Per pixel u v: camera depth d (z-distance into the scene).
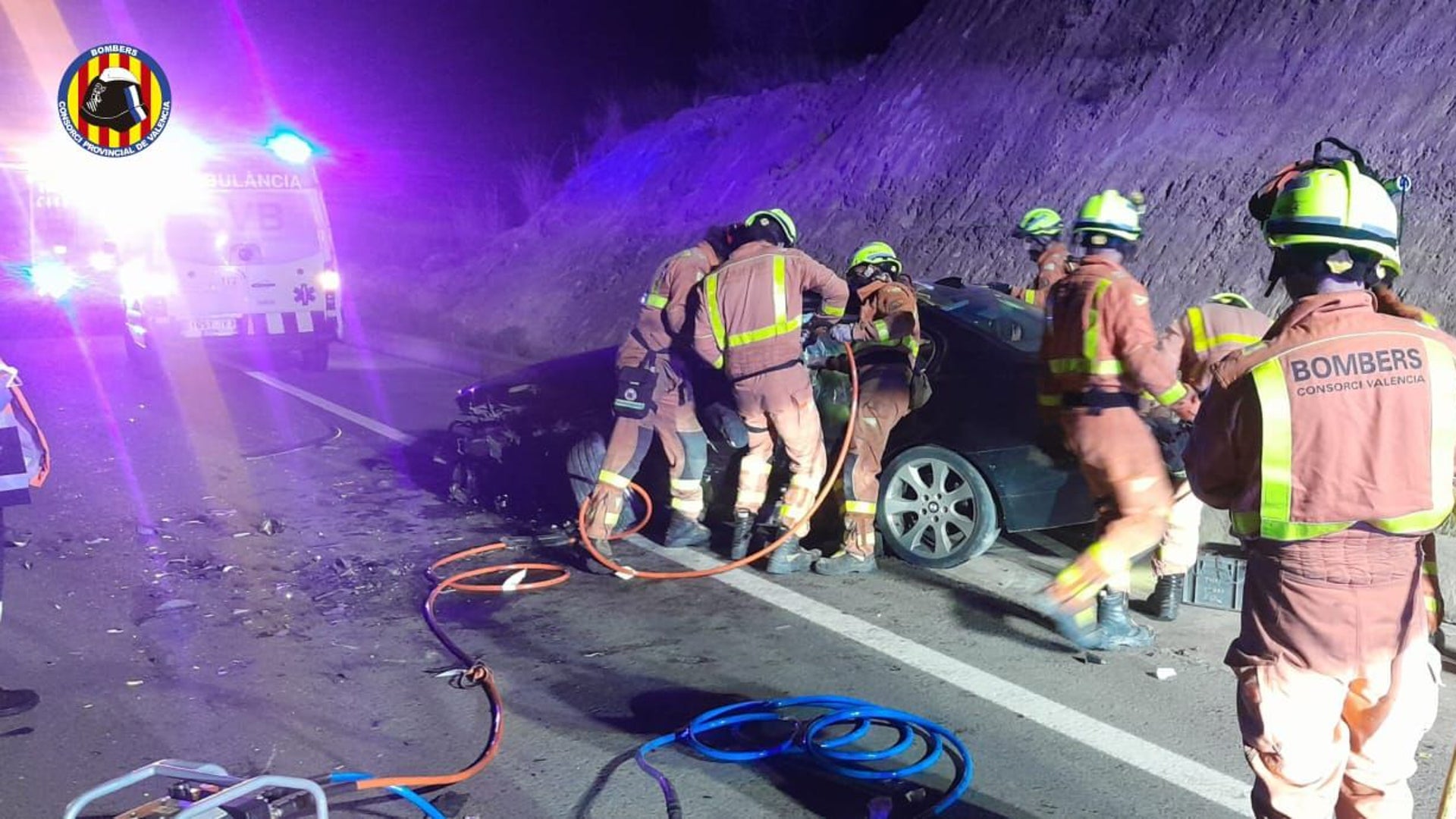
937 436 5.78
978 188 10.65
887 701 4.34
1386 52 8.61
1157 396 4.32
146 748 3.99
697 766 3.86
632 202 14.71
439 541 6.47
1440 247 7.24
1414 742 2.54
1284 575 2.44
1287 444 2.37
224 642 4.98
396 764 3.88
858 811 3.56
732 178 13.60
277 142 12.15
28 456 4.25
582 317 13.02
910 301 5.79
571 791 3.69
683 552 6.25
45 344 15.02
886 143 12.05
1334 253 2.39
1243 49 9.59
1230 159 8.90
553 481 6.95
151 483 7.78
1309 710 2.45
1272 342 2.44
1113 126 10.01
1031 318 6.11
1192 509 5.04
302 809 2.90
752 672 4.63
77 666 4.72
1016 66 11.46
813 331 6.00
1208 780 3.71
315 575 5.90
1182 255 8.53
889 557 6.08
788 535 5.79
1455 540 5.31
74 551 6.29
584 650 4.89
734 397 5.76
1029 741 4.00
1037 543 6.32
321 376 12.41
